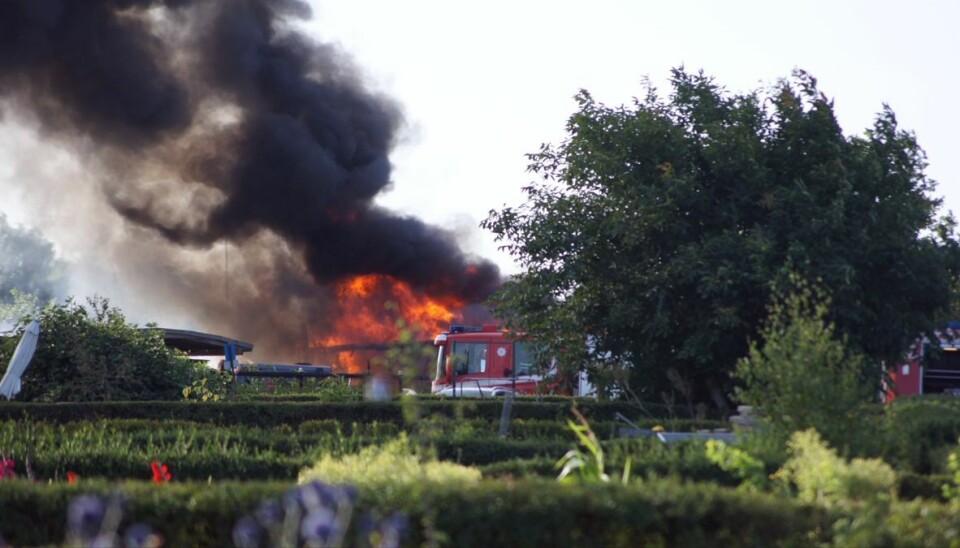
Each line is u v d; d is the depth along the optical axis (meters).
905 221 37.09
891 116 38.91
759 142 38.72
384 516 14.13
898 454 22.33
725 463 19.09
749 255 36.16
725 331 37.53
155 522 15.43
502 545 14.16
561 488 14.64
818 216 36.38
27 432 28.00
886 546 14.12
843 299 35.84
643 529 14.20
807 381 22.58
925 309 38.38
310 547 12.90
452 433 27.34
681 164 38.78
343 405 39.16
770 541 14.34
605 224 39.19
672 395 39.00
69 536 14.91
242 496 15.48
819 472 17.34
